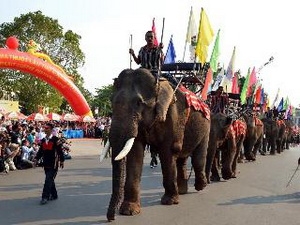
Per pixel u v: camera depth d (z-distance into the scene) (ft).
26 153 54.08
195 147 32.73
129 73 25.48
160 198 32.55
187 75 38.73
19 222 24.98
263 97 91.91
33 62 81.10
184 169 34.58
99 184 40.52
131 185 26.63
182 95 29.32
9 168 51.42
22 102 150.20
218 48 50.19
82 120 114.21
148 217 26.11
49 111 155.02
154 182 42.22
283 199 33.68
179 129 28.48
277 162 68.64
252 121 64.75
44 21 138.41
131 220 25.26
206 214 27.50
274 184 41.68
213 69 50.16
